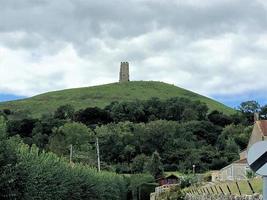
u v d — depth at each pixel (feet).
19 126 421.59
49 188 135.13
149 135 484.33
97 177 210.18
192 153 456.45
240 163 286.05
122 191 301.63
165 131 489.26
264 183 34.71
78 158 319.88
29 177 115.14
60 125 430.61
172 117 620.08
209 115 604.49
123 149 455.63
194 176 330.95
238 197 101.86
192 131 516.73
